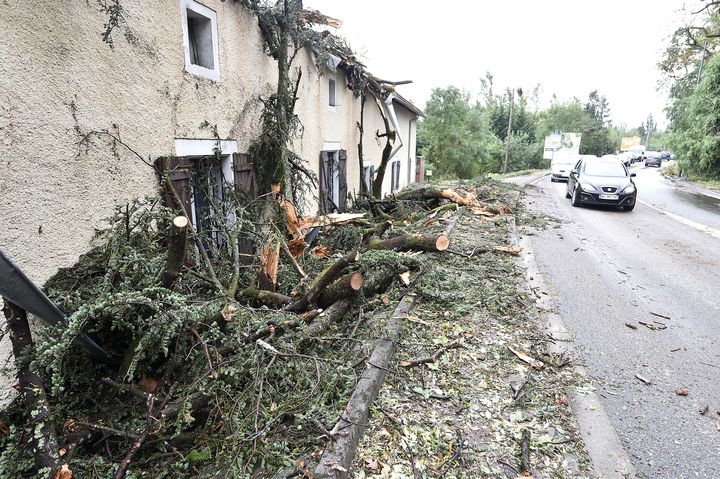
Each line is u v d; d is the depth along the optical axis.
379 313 4.45
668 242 8.88
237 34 5.75
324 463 2.42
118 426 2.70
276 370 3.05
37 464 2.25
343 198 10.30
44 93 3.01
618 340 4.50
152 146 4.20
